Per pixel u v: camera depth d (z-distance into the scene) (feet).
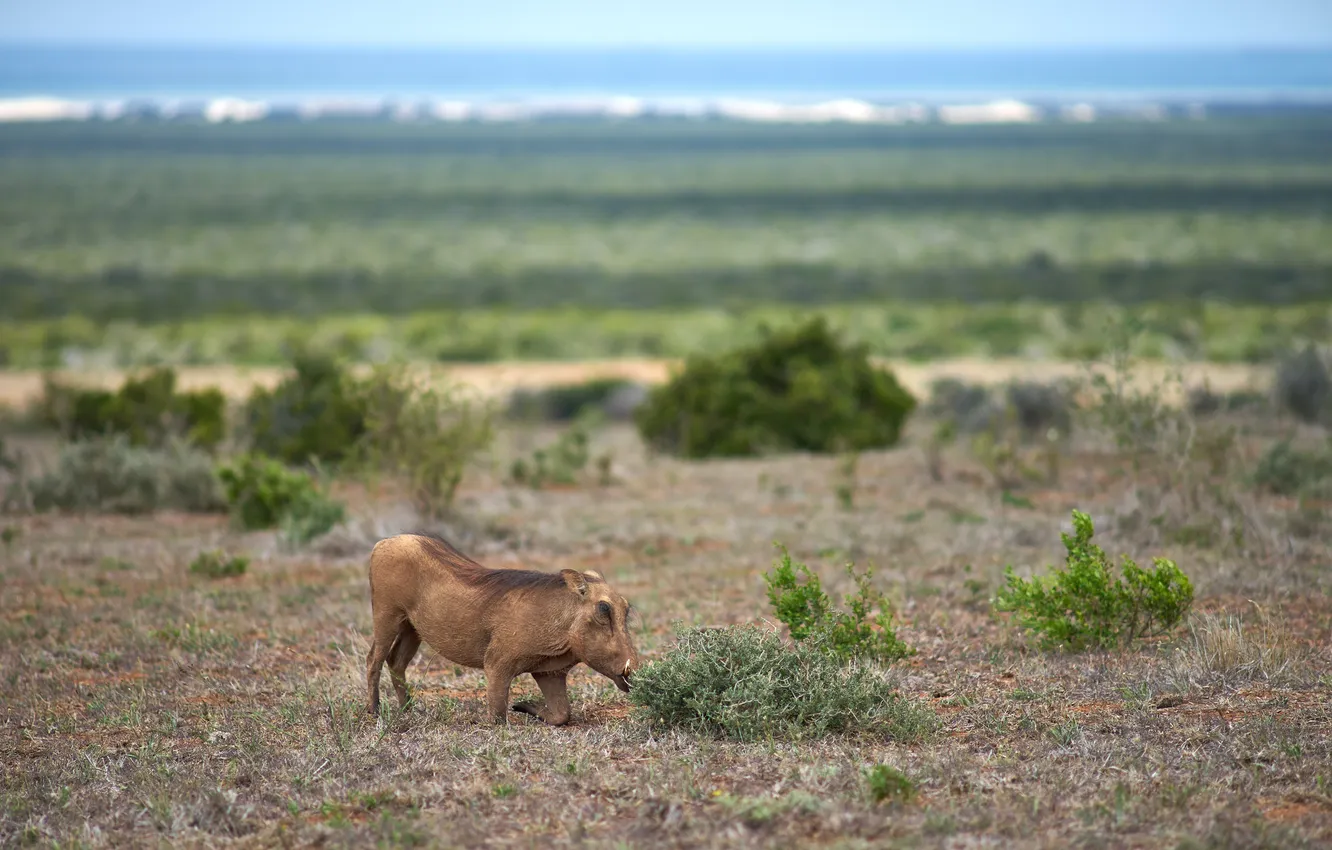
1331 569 70.69
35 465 131.13
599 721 48.32
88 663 60.03
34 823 38.55
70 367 269.44
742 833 34.88
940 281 445.37
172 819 38.19
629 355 302.66
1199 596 65.67
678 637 49.11
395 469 96.02
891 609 65.10
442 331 329.52
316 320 361.71
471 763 41.93
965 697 48.93
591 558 85.46
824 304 397.80
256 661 59.52
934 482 114.21
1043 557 78.02
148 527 100.63
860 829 35.01
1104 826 34.96
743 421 148.05
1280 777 38.34
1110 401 87.86
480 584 47.32
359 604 70.90
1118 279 431.84
